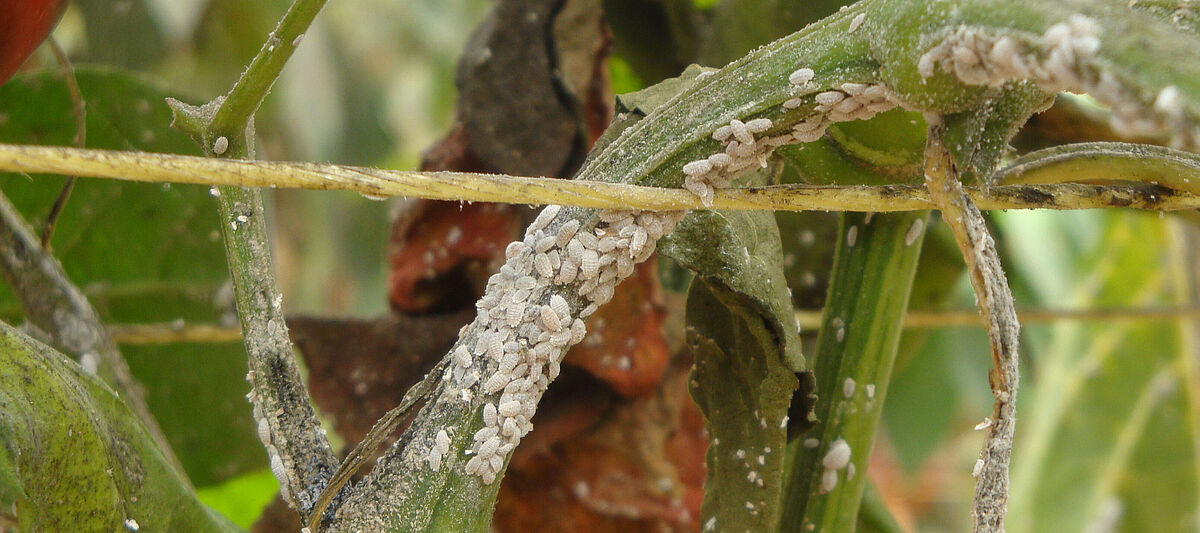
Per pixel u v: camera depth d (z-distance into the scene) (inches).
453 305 13.4
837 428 10.4
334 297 42.9
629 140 8.7
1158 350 26.5
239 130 8.8
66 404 8.6
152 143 13.2
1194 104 6.7
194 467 14.3
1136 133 6.9
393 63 48.2
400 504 8.5
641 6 15.3
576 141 13.2
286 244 41.5
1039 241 26.8
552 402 12.8
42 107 12.8
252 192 8.9
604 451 12.9
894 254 10.4
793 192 8.4
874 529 13.7
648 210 8.6
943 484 53.2
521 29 13.3
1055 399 27.5
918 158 9.2
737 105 8.4
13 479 7.9
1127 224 26.2
